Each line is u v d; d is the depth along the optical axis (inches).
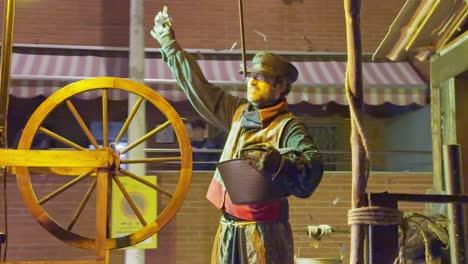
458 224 114.5
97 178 124.2
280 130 119.4
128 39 301.0
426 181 274.7
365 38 306.5
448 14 176.9
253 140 120.3
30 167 132.2
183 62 133.7
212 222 266.5
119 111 297.9
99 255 122.3
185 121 297.0
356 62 90.0
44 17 297.3
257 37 306.8
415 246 160.6
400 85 275.9
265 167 106.2
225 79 272.8
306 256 266.5
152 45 298.7
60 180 258.7
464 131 192.7
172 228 264.8
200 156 290.4
